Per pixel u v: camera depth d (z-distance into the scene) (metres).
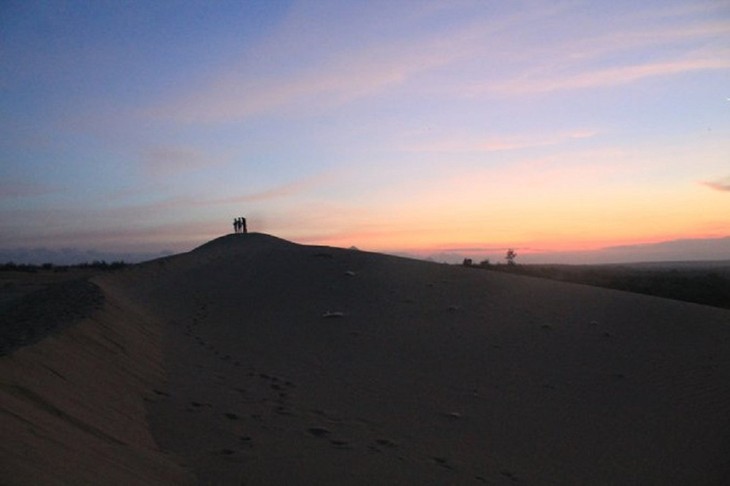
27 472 6.16
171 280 25.62
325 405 12.34
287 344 16.77
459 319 19.22
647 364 16.53
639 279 38.59
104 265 64.25
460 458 10.50
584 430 12.53
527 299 21.58
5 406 7.68
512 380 14.92
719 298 33.22
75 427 8.41
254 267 26.36
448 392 13.84
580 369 15.91
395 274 24.11
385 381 14.23
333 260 26.34
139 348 14.05
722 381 15.66
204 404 11.48
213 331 18.02
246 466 8.89
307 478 8.71
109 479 7.08
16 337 12.70
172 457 8.87
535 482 9.97
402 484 9.03
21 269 56.72
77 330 12.80
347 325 18.45
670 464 11.36
